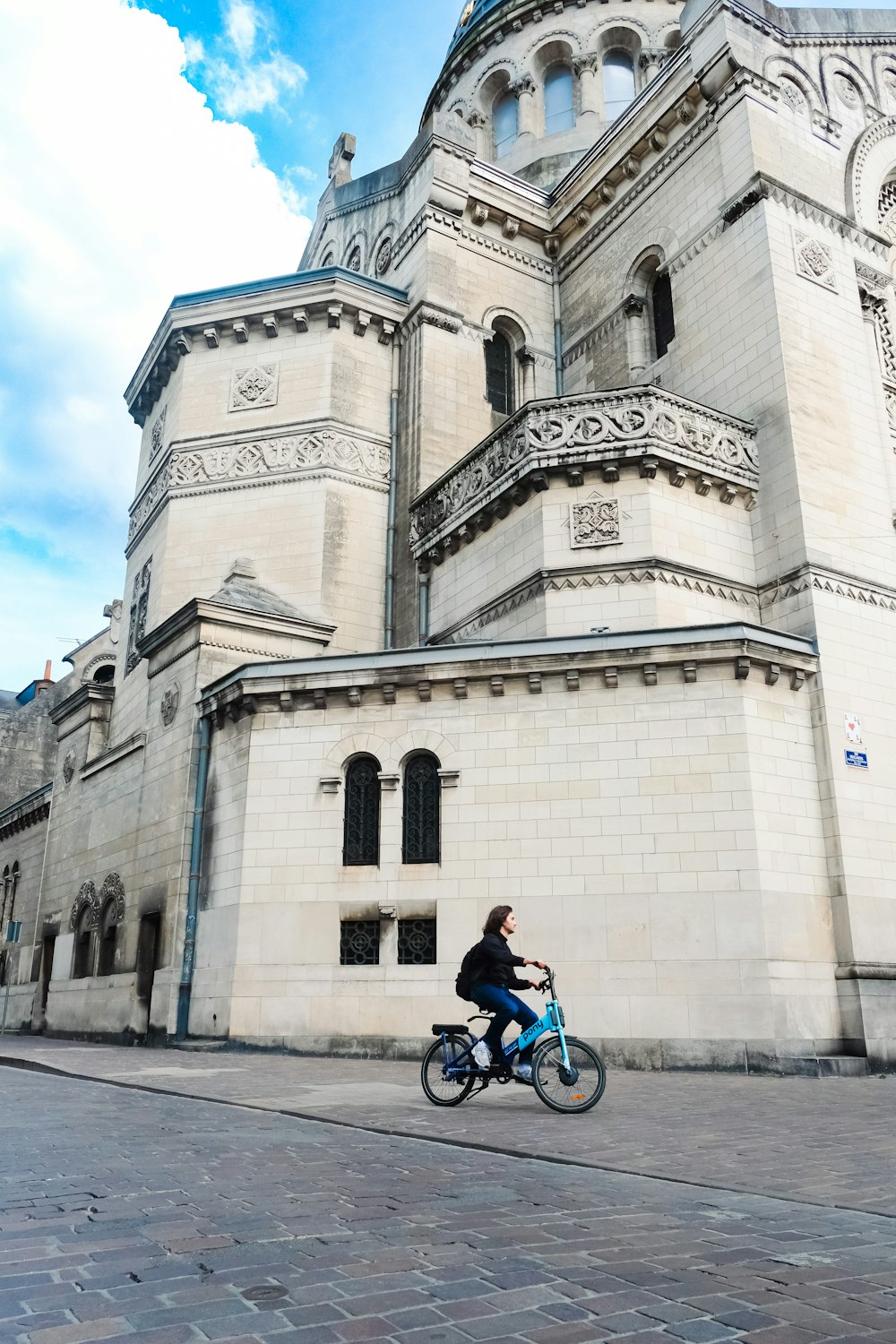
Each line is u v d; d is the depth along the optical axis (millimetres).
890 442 21094
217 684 18562
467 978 9281
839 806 16172
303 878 16328
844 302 21078
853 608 18438
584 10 36125
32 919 28844
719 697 15594
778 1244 4480
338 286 24594
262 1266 4000
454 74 39469
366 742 16672
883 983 15297
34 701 40969
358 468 24125
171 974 17688
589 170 26234
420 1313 3471
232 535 23906
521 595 19047
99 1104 9367
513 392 26500
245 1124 8000
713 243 21891
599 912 14992
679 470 18672
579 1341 3232
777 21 22516
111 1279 3830
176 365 26172
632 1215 4969
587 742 15750
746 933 14461
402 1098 9641
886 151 23453
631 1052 14281
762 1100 10266
